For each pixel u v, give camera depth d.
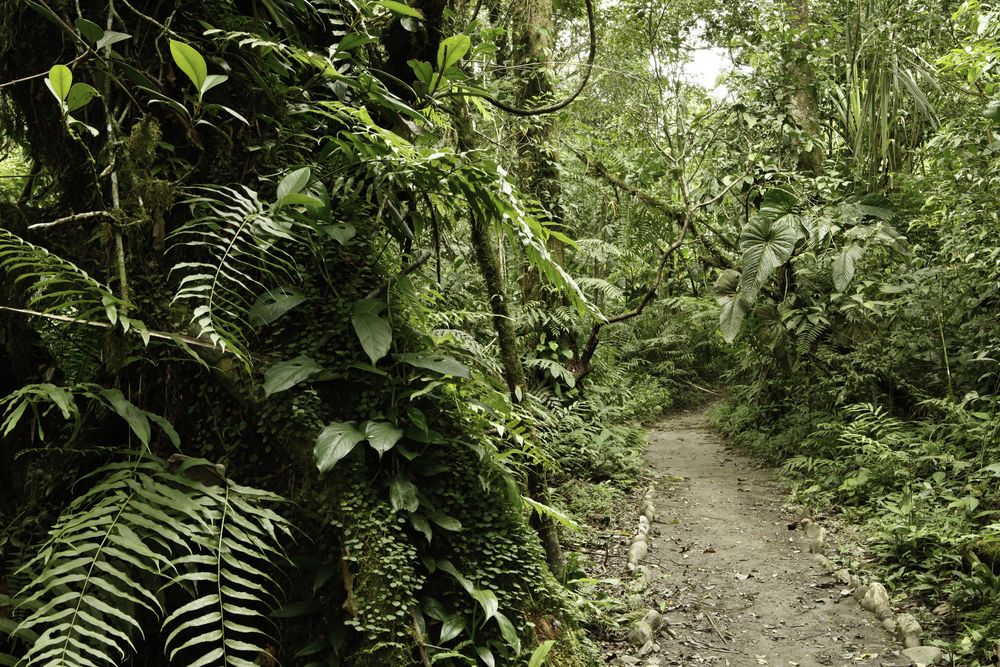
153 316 2.22
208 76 2.13
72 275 1.93
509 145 6.99
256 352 2.32
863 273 7.94
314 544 2.20
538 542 2.66
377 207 2.69
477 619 2.33
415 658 2.12
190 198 2.24
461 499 2.42
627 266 9.06
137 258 2.25
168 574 2.02
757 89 9.00
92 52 2.06
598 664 3.02
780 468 7.60
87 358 2.30
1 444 2.28
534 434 3.16
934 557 4.24
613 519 5.97
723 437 9.85
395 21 3.03
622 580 4.66
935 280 6.76
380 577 2.09
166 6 2.36
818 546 5.15
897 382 7.11
